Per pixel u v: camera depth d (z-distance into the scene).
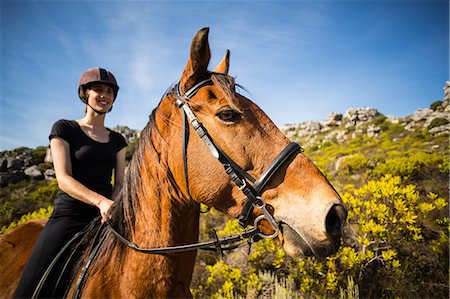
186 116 1.47
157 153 1.57
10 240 2.25
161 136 1.57
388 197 3.98
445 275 3.62
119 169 2.26
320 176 1.38
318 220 1.24
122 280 1.51
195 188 1.43
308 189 1.32
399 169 8.21
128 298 1.46
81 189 1.73
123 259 1.56
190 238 1.61
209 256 5.22
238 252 4.95
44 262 1.69
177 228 1.53
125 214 1.62
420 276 3.62
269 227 1.39
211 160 1.39
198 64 1.46
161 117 1.60
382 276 3.56
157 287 1.46
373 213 3.80
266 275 3.96
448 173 7.71
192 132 1.44
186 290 1.59
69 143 1.92
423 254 4.02
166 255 1.47
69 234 1.83
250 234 1.40
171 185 1.53
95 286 1.53
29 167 21.16
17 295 1.60
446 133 19.47
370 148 20.41
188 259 1.58
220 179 1.38
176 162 1.48
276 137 1.44
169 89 1.64
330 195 1.30
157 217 1.52
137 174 1.63
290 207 1.31
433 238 4.32
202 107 1.44
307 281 3.50
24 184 18.77
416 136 20.73
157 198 1.53
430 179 7.91
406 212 3.58
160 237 1.50
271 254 4.42
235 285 4.03
